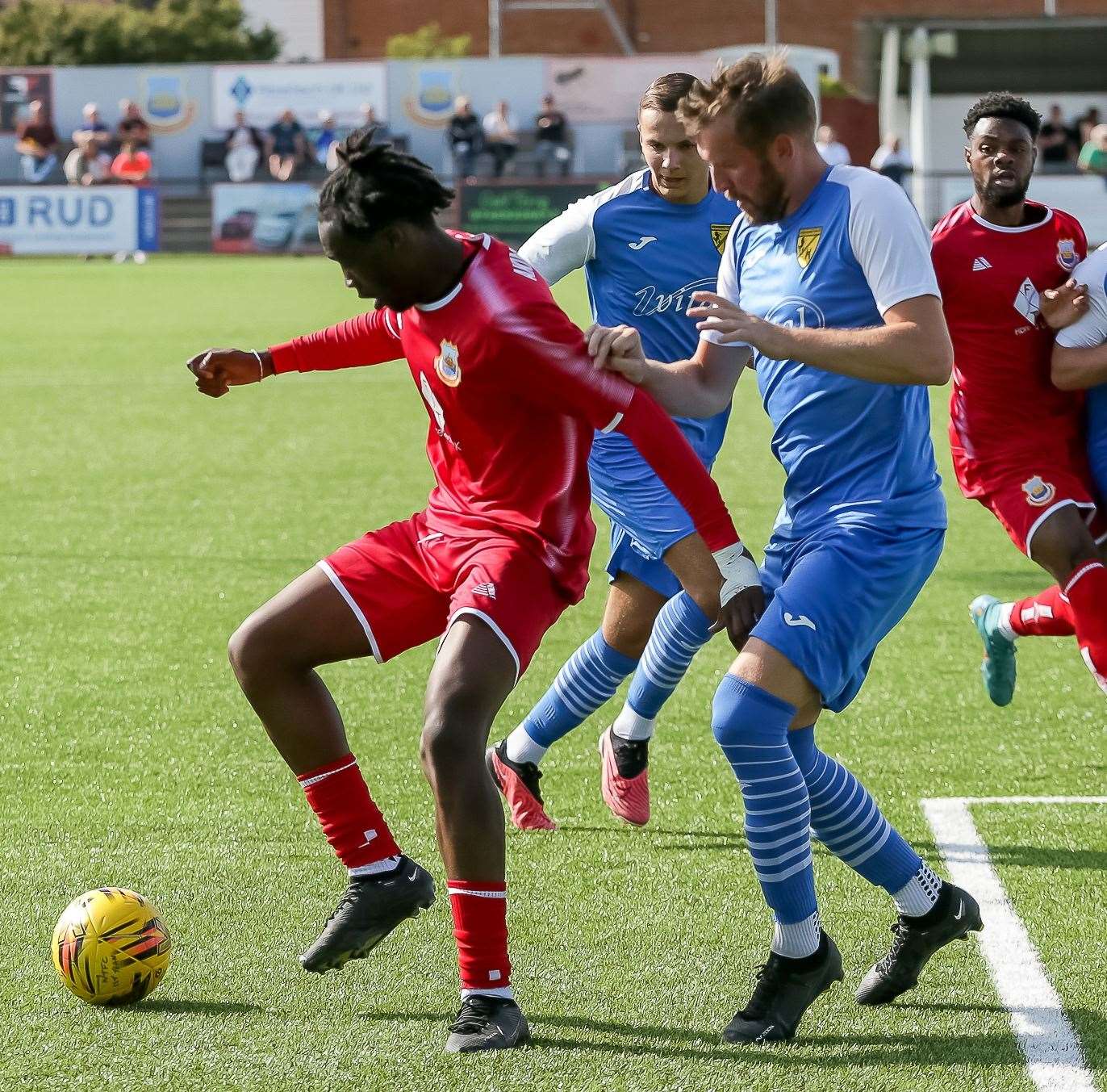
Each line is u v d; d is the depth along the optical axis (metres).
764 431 37.78
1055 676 18.12
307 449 34.22
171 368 47.47
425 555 10.28
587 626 20.56
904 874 9.86
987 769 14.73
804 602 9.57
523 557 9.92
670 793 14.19
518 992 10.16
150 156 99.88
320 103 100.19
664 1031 9.61
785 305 10.03
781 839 9.42
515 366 9.45
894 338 9.35
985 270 14.23
